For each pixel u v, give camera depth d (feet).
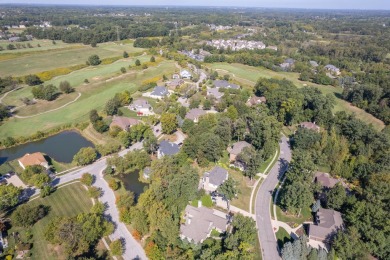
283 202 282.77
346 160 349.61
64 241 225.15
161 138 420.77
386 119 510.58
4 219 263.49
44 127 456.45
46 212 274.77
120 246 229.66
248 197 306.76
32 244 238.68
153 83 640.58
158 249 223.71
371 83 651.25
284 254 224.53
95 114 450.71
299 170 305.73
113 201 293.64
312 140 390.01
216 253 225.76
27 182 312.71
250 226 239.91
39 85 596.29
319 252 222.07
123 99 527.40
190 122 428.15
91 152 356.38
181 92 588.09
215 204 293.43
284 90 531.50
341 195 272.72
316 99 482.69
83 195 301.43
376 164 324.19
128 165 344.28
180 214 266.57
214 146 347.56
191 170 304.71
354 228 234.99
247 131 421.18
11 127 453.99
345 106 578.66
